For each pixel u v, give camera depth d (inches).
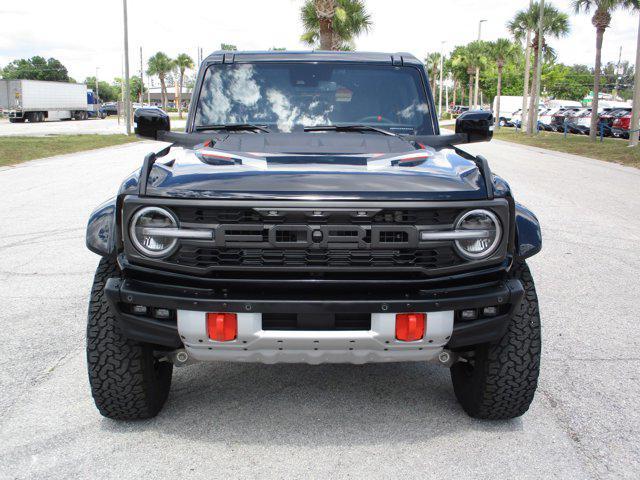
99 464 121.9
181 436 132.6
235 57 182.1
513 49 2320.4
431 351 121.8
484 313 123.5
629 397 151.4
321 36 1020.5
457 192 119.0
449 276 119.3
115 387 130.1
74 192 471.8
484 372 131.7
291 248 115.5
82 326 197.6
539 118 1744.6
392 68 181.2
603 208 426.0
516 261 129.2
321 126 172.6
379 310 116.4
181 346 127.2
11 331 192.7
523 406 134.0
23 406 144.9
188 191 116.7
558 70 3230.8
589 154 903.7
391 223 116.6
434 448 128.4
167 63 3718.0
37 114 2242.9
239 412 143.4
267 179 119.6
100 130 1598.2
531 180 579.2
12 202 425.7
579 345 185.3
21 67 5241.1
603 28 1261.1
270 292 117.8
